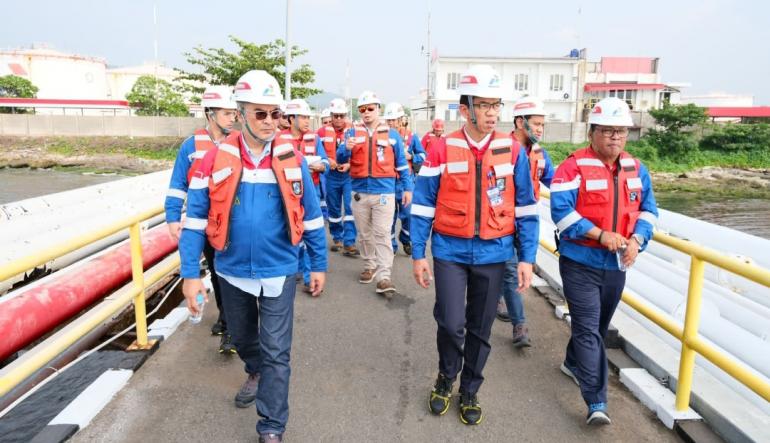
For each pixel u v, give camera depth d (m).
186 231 3.04
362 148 6.04
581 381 3.39
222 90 4.09
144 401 3.66
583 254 3.35
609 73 54.19
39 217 6.96
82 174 31.39
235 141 3.00
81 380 3.91
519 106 4.61
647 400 3.62
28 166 34.62
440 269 3.35
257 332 3.42
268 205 2.98
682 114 39.25
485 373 4.16
